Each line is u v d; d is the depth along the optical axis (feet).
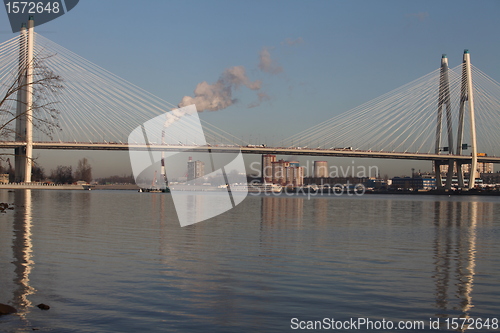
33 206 134.21
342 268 41.70
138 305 29.35
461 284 36.04
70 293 31.71
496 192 407.23
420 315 28.37
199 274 38.27
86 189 419.95
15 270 38.47
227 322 26.53
